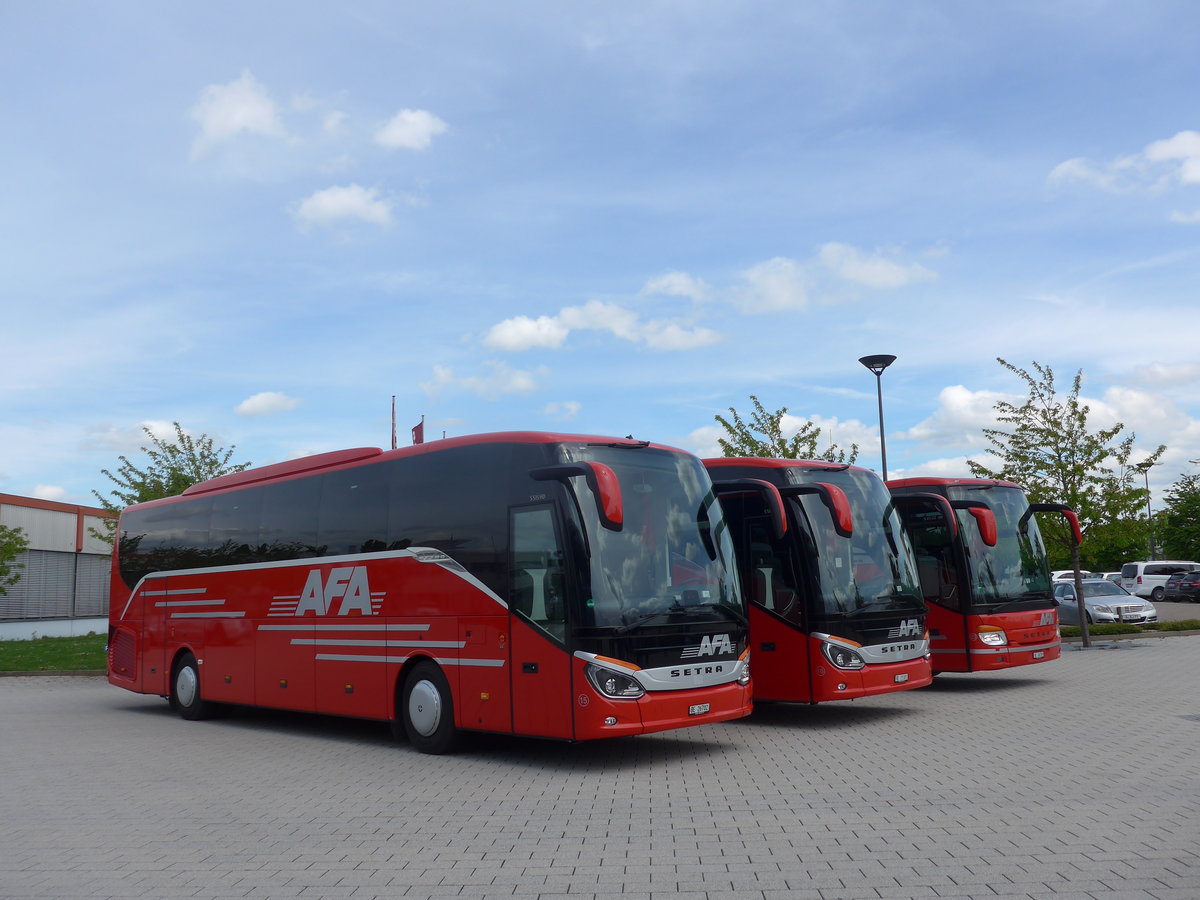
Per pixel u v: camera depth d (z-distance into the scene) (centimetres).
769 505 1266
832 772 1045
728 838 766
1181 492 6172
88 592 4922
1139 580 5725
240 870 714
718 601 1181
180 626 1805
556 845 761
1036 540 1839
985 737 1252
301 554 1514
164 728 1658
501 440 1214
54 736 1552
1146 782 935
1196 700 1552
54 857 766
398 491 1349
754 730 1405
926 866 669
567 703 1083
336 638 1423
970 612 1727
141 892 665
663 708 1102
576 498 1118
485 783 1052
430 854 745
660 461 1205
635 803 917
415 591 1294
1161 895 591
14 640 4056
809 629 1394
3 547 3603
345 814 905
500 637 1167
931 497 1669
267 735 1545
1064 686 1805
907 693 1786
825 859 695
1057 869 652
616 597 1102
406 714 1306
